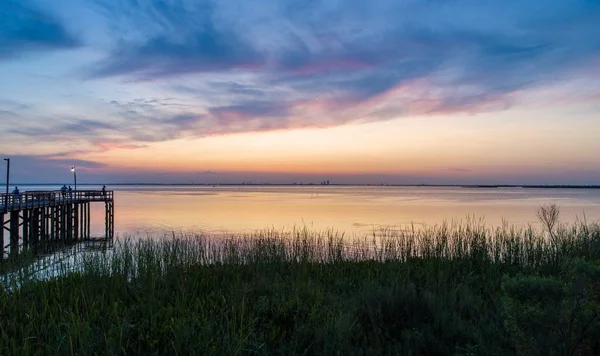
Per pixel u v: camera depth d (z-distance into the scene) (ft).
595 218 155.12
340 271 40.14
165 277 35.19
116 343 21.26
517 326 18.80
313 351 22.03
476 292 32.42
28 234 97.71
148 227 142.82
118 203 323.78
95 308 26.50
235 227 137.28
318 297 29.19
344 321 23.77
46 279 33.55
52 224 105.40
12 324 22.94
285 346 22.29
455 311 26.68
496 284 34.09
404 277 35.40
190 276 35.76
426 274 36.24
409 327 25.46
